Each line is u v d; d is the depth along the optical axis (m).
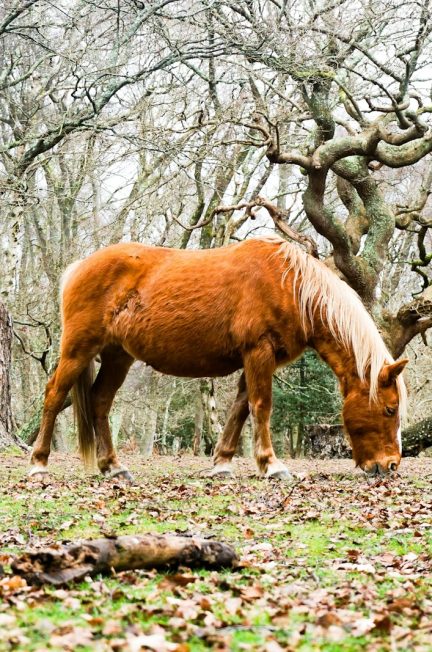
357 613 3.72
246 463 13.84
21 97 19.36
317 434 18.02
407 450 17.92
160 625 3.45
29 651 3.04
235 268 9.76
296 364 26.72
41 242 24.69
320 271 9.82
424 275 19.00
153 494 8.20
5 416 14.91
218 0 14.98
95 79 15.09
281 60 14.78
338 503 7.71
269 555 5.32
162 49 15.72
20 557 4.14
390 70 14.63
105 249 10.13
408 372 31.61
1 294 19.28
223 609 3.75
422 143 15.44
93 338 9.93
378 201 16.70
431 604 4.00
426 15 14.55
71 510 7.07
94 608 3.65
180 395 35.78
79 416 10.18
